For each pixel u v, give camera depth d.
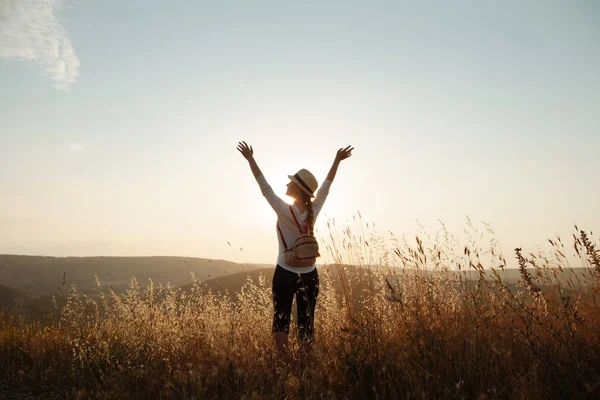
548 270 4.33
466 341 3.40
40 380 4.21
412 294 4.21
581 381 2.81
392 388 3.03
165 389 3.49
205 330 4.89
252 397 3.12
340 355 3.61
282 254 4.09
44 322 6.31
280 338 3.96
